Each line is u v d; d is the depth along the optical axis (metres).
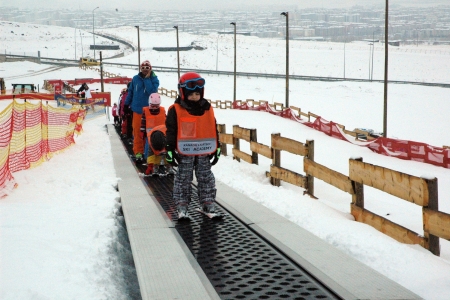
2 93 54.38
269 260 4.78
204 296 3.89
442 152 18.78
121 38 181.75
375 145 22.61
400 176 6.23
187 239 5.47
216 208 6.97
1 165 8.45
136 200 7.50
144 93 11.73
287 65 40.53
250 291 4.07
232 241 5.39
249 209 6.72
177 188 6.31
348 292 3.89
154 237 5.48
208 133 6.33
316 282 4.22
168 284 4.13
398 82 83.81
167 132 6.23
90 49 155.62
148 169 9.91
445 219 5.45
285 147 9.77
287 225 5.90
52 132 14.91
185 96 6.23
